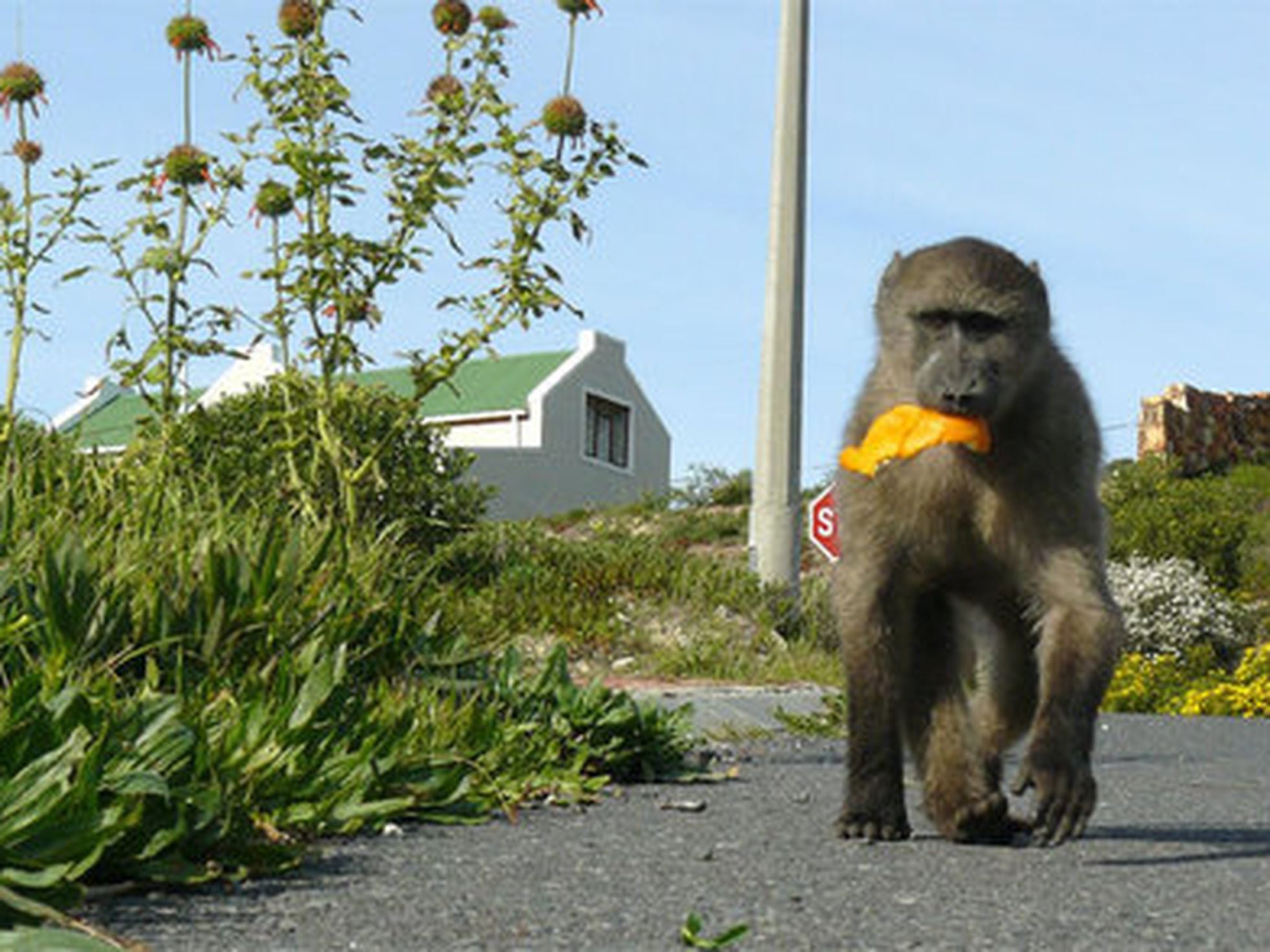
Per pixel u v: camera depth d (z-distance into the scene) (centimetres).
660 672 1435
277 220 934
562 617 1533
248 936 375
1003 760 599
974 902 432
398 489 1438
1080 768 496
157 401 892
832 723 1073
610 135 905
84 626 596
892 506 546
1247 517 2562
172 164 882
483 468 3794
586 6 920
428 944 371
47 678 507
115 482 826
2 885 372
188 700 551
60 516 686
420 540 1516
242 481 982
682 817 609
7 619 603
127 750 456
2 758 432
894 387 550
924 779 561
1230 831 616
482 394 4034
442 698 729
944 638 577
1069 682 510
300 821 504
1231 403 3216
